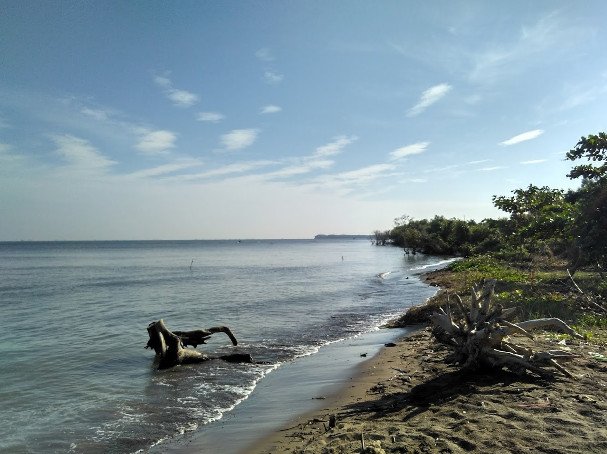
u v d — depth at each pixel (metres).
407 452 4.79
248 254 110.50
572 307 13.54
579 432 4.93
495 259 34.19
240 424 7.10
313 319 18.36
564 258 26.44
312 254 106.06
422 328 14.72
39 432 7.12
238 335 15.28
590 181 20.77
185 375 10.48
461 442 4.88
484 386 6.93
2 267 61.69
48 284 36.44
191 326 17.23
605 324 11.47
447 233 85.38
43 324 18.12
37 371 11.04
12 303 24.81
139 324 17.97
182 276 44.34
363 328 16.11
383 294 26.77
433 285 29.19
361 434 5.45
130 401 8.62
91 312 21.31
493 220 36.28
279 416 7.30
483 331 7.61
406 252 89.31
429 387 7.41
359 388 8.34
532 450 4.56
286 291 29.47
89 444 6.62
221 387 9.40
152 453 6.20
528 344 9.12
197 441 6.50
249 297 26.31
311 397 8.19
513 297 15.58
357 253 106.56
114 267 61.53
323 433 6.00
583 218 17.28
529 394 6.30
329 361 11.10
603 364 7.68
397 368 9.44
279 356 12.13
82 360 12.16
